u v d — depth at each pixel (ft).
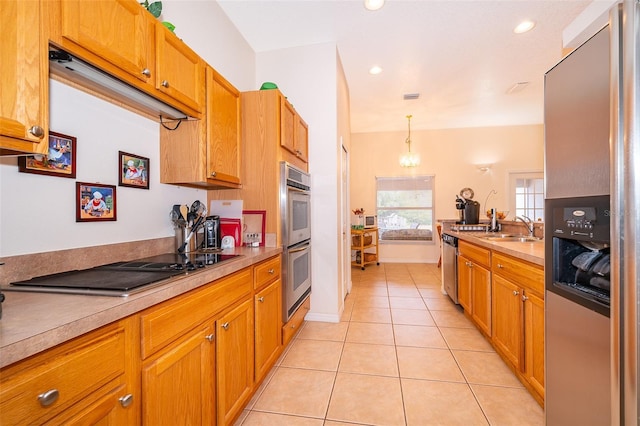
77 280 3.63
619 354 2.78
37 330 2.21
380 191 21.11
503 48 10.26
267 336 6.29
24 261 3.69
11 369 2.05
